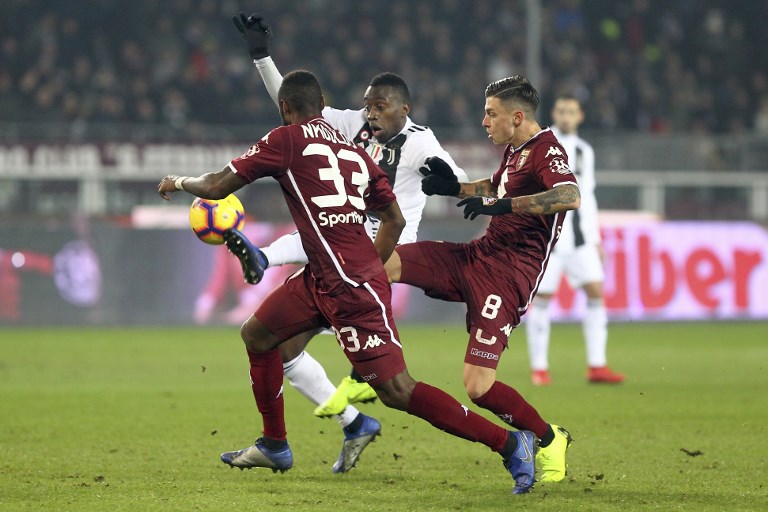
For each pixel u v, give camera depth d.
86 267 52.22
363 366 16.67
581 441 22.62
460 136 59.31
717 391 31.48
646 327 55.16
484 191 18.69
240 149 56.34
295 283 17.59
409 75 70.38
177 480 17.91
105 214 53.00
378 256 16.89
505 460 17.08
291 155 16.41
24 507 15.52
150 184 55.06
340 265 16.48
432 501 16.20
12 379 33.41
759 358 41.31
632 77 74.62
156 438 22.59
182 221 53.38
